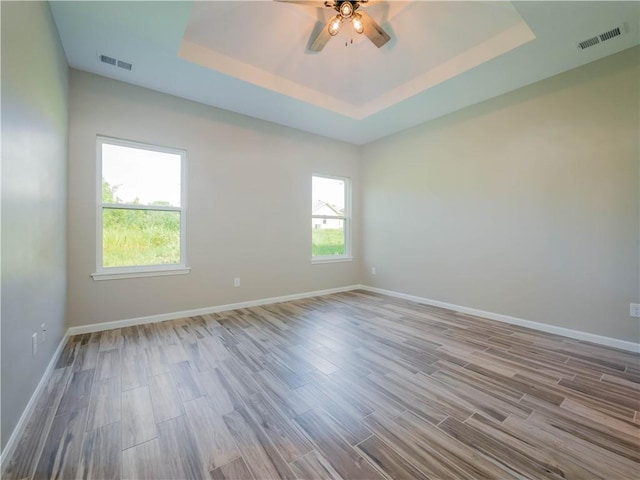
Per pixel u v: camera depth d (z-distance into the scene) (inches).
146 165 129.8
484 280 141.2
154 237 131.8
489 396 72.2
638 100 99.0
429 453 53.3
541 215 121.8
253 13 96.5
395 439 56.9
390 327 125.0
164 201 134.2
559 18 85.3
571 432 59.2
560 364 90.0
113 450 53.6
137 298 125.9
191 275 139.8
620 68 102.0
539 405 68.5
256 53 116.0
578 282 112.1
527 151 125.4
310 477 48.0
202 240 142.9
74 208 111.9
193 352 97.7
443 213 159.3
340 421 62.4
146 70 113.7
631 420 63.1
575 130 112.2
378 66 125.3
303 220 181.8
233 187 152.8
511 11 92.6
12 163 54.1
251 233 159.6
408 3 95.4
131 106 123.6
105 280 118.5
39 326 71.0
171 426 60.6
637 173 99.6
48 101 80.3
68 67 109.5
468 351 99.7
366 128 177.3
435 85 125.3
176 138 134.8
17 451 52.9
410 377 81.7
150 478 47.5
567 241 114.9
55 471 48.7
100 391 73.6
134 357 93.4
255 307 158.2
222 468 49.7
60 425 60.4
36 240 69.1
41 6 73.7
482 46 108.7
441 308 157.4
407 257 179.3
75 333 112.3
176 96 134.6
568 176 114.3
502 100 133.3
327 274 195.0
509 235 132.0
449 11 95.7
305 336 113.6
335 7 88.7
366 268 208.1
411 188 176.4
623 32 91.8
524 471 49.3
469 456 52.6
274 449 54.2
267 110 150.9
